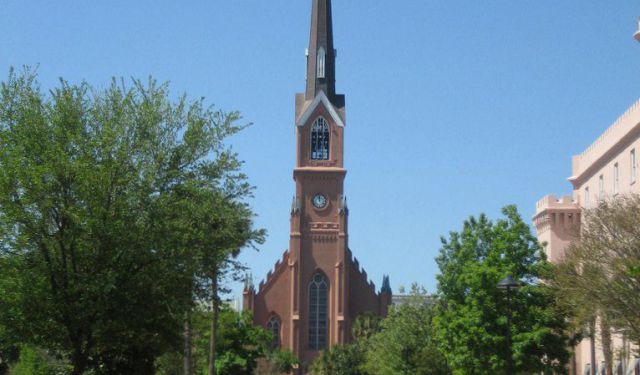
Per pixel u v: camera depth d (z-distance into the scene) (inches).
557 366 1972.2
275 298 5378.9
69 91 1411.2
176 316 1528.1
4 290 1298.0
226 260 1583.4
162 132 1437.0
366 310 5428.2
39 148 1352.1
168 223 1369.3
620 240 1525.6
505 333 1921.8
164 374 2600.9
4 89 1387.8
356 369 4377.5
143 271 1376.7
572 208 2815.0
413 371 2982.3
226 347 3132.4
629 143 2263.8
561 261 1747.0
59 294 1328.7
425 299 3152.1
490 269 1942.7
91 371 1599.4
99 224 1307.8
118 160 1343.5
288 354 4697.3
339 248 5374.0
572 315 1904.5
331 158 5487.2
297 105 5615.2
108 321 1341.0
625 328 1598.2
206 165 1481.3
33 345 1465.3
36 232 1312.7
